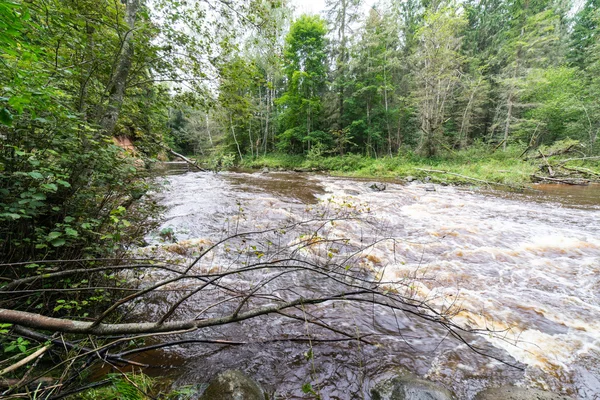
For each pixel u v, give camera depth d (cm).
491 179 1301
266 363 202
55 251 229
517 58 2081
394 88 2206
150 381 172
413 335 240
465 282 346
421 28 1827
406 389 169
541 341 233
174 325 148
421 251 453
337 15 2202
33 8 213
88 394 143
